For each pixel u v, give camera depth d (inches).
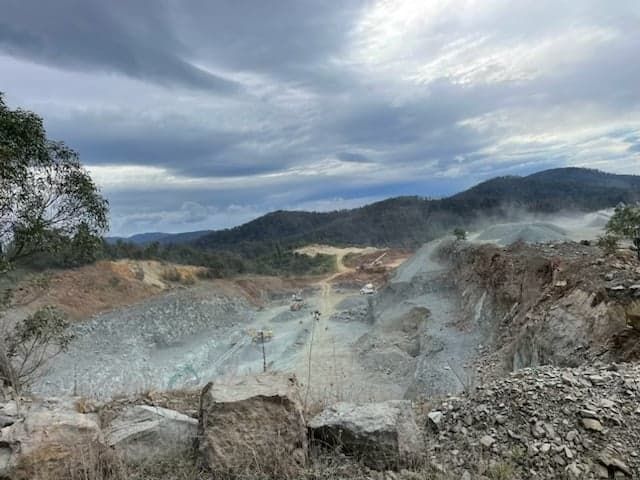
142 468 149.1
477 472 151.9
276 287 2303.2
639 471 147.3
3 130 333.7
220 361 1127.0
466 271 1252.5
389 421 161.0
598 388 197.5
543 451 159.3
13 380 323.3
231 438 147.6
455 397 224.1
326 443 161.3
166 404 223.3
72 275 1628.9
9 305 446.3
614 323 427.2
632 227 625.3
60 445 144.8
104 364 1051.3
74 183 382.6
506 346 697.0
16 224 356.5
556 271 683.4
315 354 1069.8
